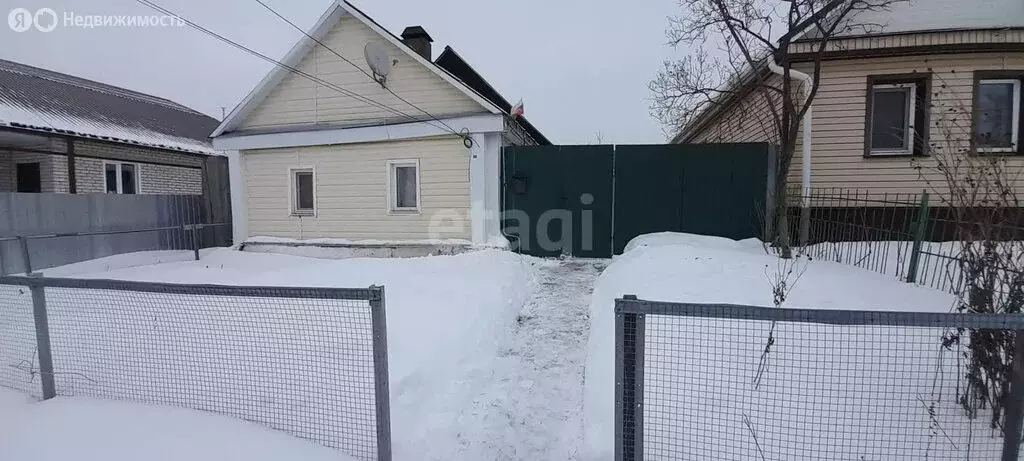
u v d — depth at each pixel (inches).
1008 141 299.1
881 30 303.1
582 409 122.7
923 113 302.2
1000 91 301.0
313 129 372.8
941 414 96.0
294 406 110.4
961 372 102.3
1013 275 94.4
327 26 367.6
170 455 93.0
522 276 269.9
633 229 328.8
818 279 195.5
